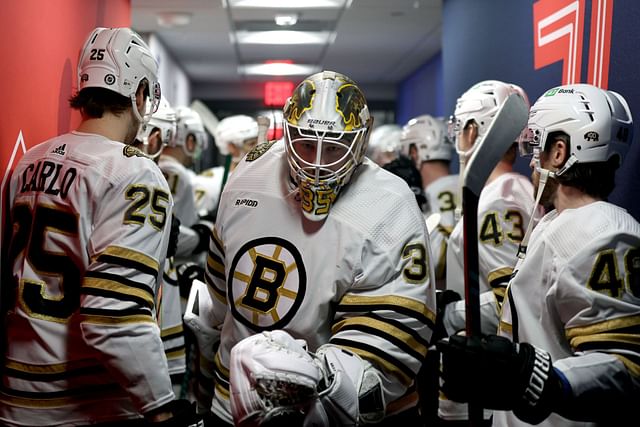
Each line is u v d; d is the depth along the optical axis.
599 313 1.72
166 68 8.65
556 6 3.19
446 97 5.57
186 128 4.25
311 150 1.88
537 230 2.00
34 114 2.61
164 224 2.04
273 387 1.63
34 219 2.06
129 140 2.22
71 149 2.09
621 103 1.96
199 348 2.42
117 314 1.90
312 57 9.37
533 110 2.01
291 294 1.94
